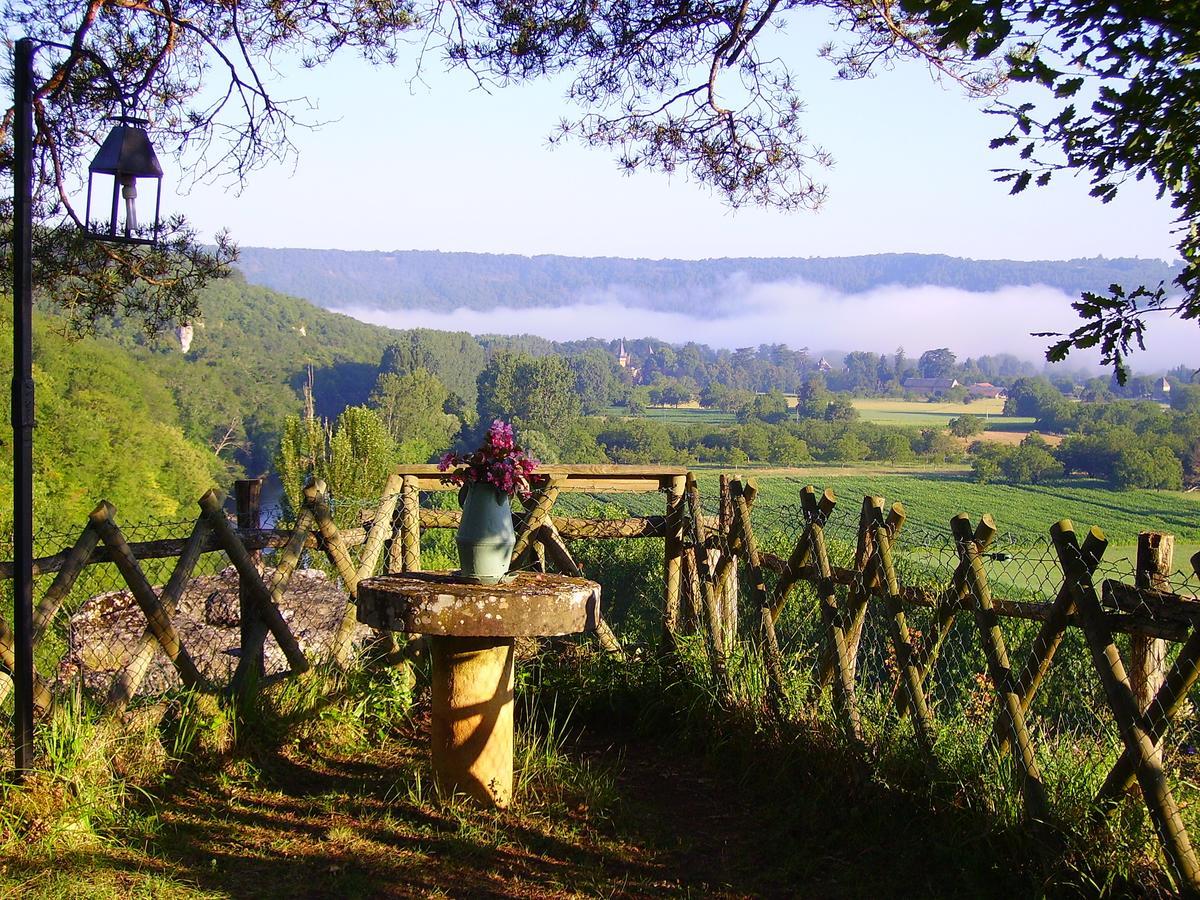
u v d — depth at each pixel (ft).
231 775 15.83
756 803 15.70
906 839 13.73
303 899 12.21
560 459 256.11
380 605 14.46
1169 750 11.96
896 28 21.26
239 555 17.06
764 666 17.22
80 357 137.49
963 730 14.03
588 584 15.38
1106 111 10.47
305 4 23.59
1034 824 12.28
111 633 21.18
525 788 15.76
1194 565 10.75
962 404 459.73
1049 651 12.61
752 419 361.30
